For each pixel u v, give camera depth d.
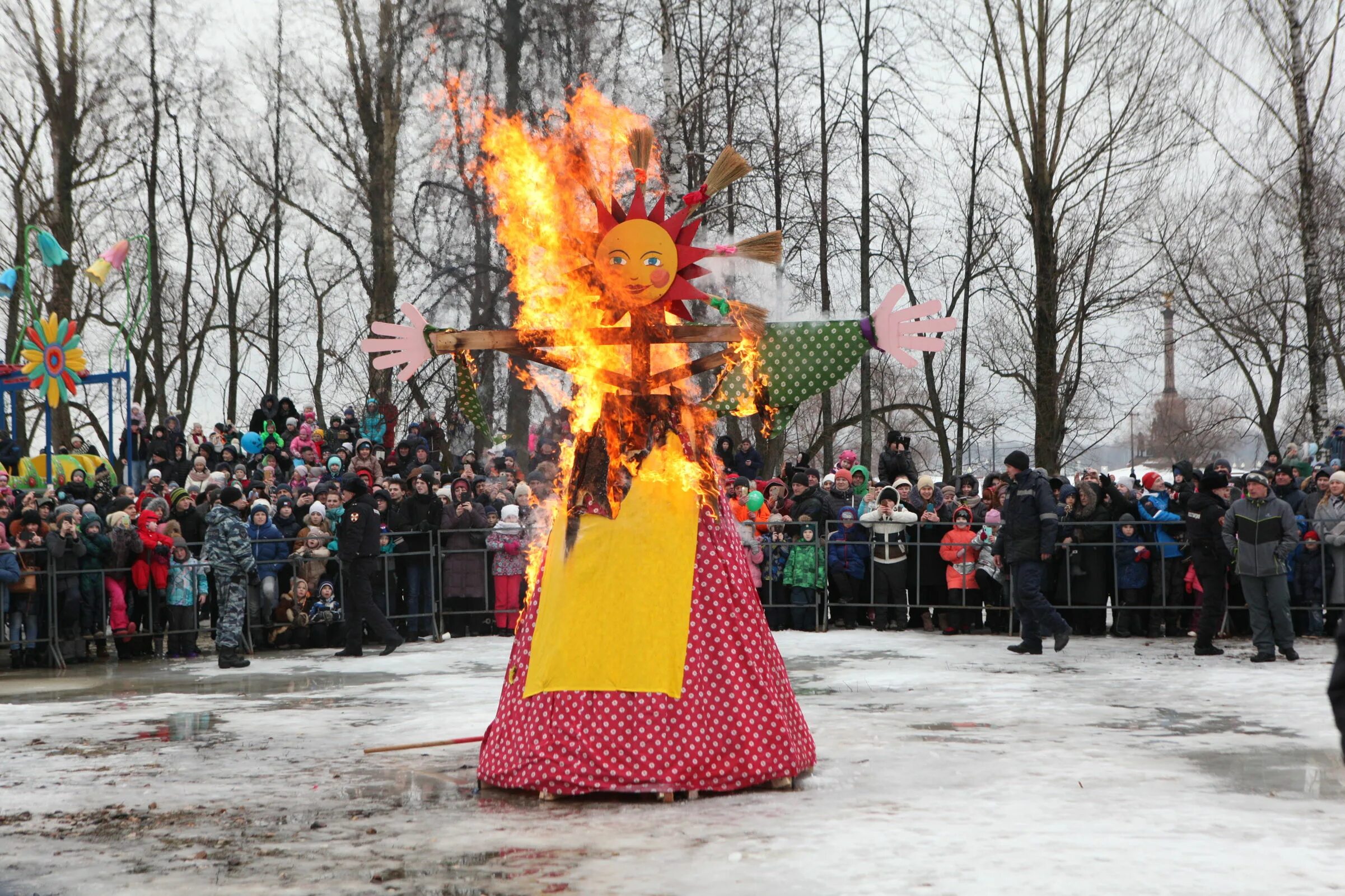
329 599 13.69
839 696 8.95
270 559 13.61
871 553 14.20
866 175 25.47
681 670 5.62
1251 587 11.01
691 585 5.73
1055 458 23.33
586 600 5.71
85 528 12.95
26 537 12.49
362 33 22.36
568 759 5.57
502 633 14.42
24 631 12.47
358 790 5.86
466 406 6.52
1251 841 4.62
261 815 5.36
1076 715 7.94
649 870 4.36
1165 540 13.26
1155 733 7.25
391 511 14.16
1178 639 13.23
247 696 9.71
